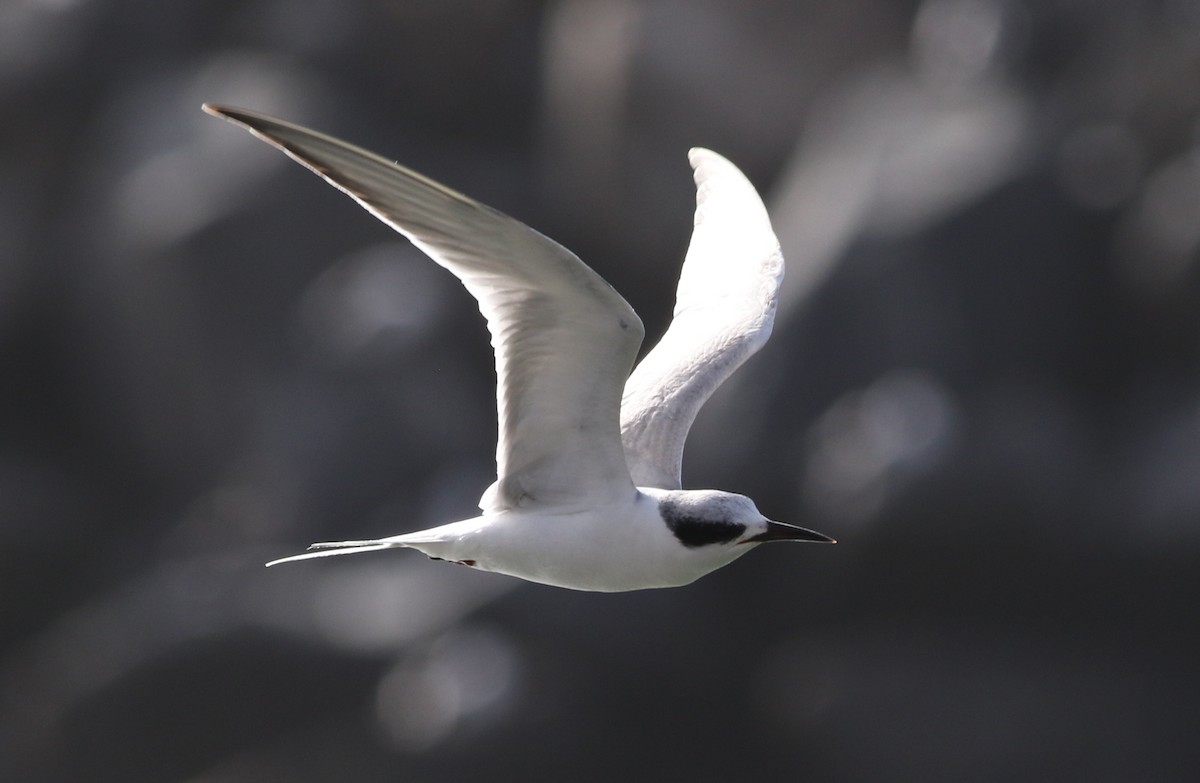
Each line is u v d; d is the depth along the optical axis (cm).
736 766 2009
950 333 2006
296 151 610
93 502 2408
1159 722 1866
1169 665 1897
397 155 2483
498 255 640
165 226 2334
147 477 2400
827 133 2292
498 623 1917
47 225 2459
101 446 2430
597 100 2400
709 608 2045
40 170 2488
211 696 1967
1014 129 2114
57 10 2498
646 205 2392
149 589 2133
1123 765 1858
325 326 2245
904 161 2127
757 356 2039
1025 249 2033
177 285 2319
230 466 2302
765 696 2020
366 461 2125
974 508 1888
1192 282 1977
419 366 2189
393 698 1892
